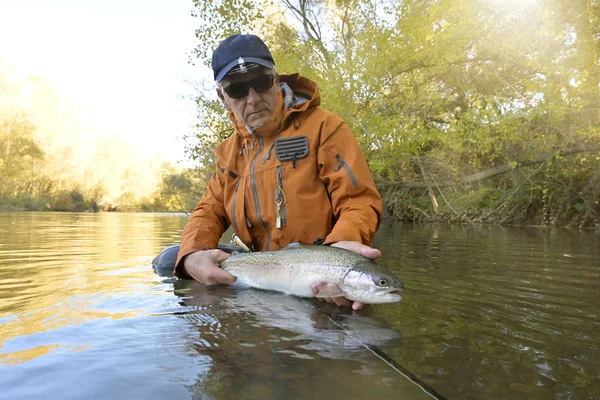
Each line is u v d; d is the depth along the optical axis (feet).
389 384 3.66
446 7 32.96
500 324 5.64
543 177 38.14
